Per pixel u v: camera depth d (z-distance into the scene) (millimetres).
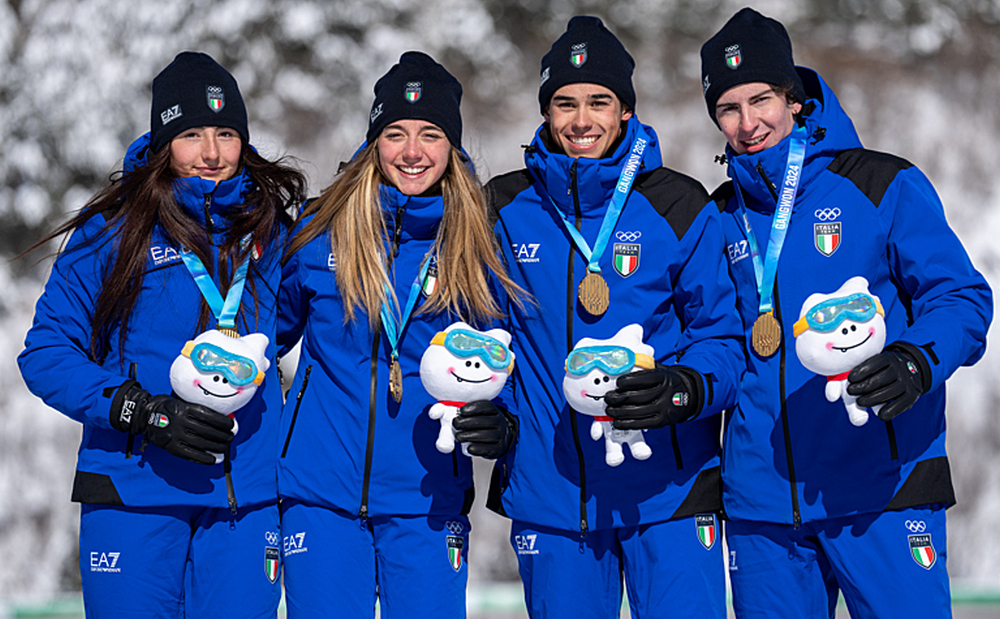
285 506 7848
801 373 7570
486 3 39156
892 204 7582
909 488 7457
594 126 7777
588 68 7750
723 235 7988
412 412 7750
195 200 7770
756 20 7898
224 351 7180
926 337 7051
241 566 7641
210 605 7609
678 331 7938
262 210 7922
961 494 32156
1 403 29844
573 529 7715
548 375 7836
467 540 8039
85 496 7531
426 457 7758
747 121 7766
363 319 7793
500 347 7344
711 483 7852
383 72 35906
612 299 7727
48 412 29844
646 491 7688
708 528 7828
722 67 7867
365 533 7766
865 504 7441
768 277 7660
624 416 6996
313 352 7965
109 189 7918
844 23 41031
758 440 7684
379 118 7848
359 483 7660
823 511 7492
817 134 7785
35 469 29438
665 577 7613
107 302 7574
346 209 7828
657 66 40094
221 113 7879
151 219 7684
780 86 7723
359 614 7570
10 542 29000
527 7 39688
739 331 7812
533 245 7922
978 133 40031
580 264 7812
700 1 39938
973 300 7344
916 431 7520
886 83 40875
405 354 7812
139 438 7562
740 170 7797
